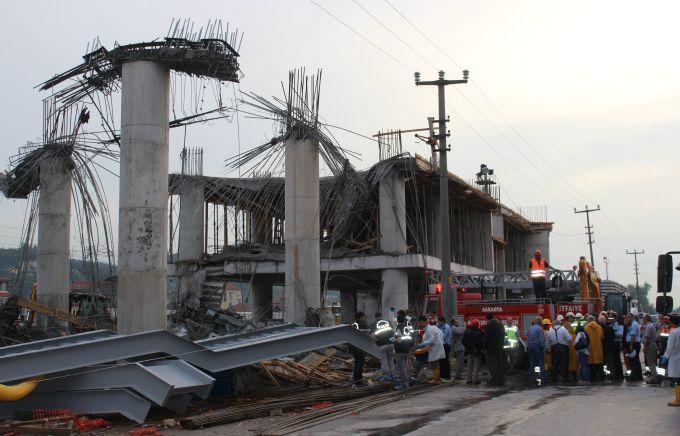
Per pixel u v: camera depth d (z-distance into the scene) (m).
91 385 13.63
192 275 45.50
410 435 11.21
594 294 26.33
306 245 30.48
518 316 23.03
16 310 27.86
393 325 23.19
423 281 49.84
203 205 46.81
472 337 19.14
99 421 13.05
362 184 37.66
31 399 13.89
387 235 42.91
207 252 47.53
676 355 13.94
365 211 46.62
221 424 13.15
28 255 28.00
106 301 32.28
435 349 19.12
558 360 19.52
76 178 26.84
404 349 17.72
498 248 64.56
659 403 14.68
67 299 30.88
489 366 18.83
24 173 29.86
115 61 24.30
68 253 30.89
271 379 18.30
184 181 42.66
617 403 14.70
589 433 10.99
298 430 11.93
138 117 23.70
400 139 42.28
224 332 32.88
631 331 20.22
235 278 49.47
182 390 13.55
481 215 58.12
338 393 16.59
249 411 13.87
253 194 43.22
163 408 14.52
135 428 12.79
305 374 19.16
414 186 42.97
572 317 21.61
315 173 30.67
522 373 21.75
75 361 13.82
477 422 12.36
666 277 15.02
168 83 24.75
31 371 13.30
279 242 51.19
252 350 16.38
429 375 21.56
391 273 42.44
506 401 15.35
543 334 19.22
